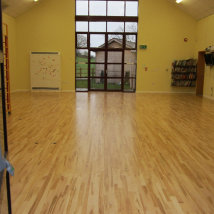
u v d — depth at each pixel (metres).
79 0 13.84
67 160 3.80
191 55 14.06
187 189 2.94
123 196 2.76
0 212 1.64
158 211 2.47
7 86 7.36
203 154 4.16
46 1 13.67
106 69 14.34
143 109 8.55
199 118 7.14
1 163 1.40
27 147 4.39
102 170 3.45
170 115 7.54
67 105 9.18
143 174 3.34
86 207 2.53
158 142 4.80
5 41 7.26
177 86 14.10
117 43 14.16
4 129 1.69
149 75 14.20
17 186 2.95
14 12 12.88
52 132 5.40
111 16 13.92
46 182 3.06
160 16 13.84
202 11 12.27
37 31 13.82
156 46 14.02
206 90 12.59
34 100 10.43
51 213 2.42
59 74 13.95
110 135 5.24
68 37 13.90
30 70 13.92
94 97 11.74
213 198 2.74
